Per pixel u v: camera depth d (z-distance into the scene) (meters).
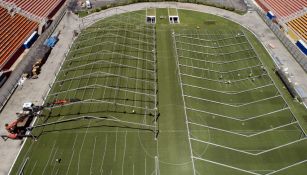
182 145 41.16
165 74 53.50
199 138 42.16
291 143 41.47
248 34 65.19
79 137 42.25
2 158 39.59
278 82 52.12
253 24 68.94
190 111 46.34
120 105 47.16
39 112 45.78
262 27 67.94
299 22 66.88
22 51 60.25
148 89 50.19
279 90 50.16
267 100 48.34
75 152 40.22
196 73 53.78
